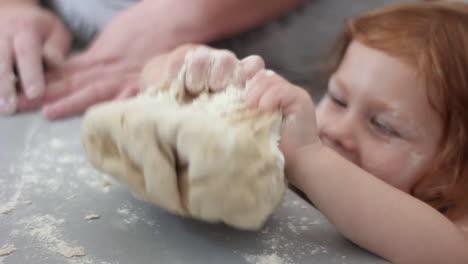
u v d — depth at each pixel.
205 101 0.55
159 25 1.12
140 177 0.53
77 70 1.12
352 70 0.80
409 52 0.77
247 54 1.20
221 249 0.55
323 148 0.59
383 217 0.57
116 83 1.05
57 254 0.52
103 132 0.54
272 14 1.19
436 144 0.76
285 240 0.58
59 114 0.97
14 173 0.72
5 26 1.13
